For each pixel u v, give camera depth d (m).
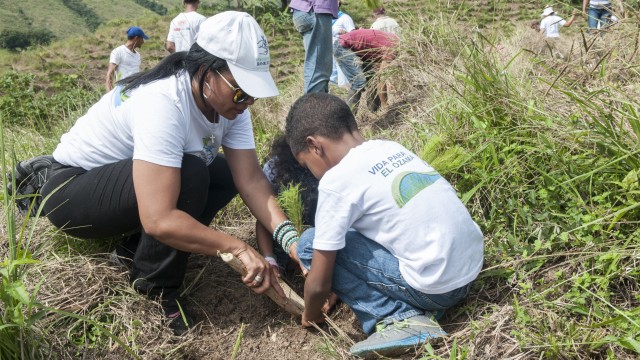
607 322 2.03
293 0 4.60
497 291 2.44
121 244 2.83
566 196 2.66
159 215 2.33
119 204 2.50
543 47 4.70
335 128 2.30
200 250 2.40
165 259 2.52
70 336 2.43
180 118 2.41
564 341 2.11
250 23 2.34
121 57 7.40
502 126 3.05
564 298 2.29
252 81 2.32
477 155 3.01
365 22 14.56
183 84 2.44
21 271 2.29
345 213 2.21
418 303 2.31
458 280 2.23
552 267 2.45
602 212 2.48
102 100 2.66
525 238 2.65
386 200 2.21
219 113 2.46
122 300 2.59
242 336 2.62
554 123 2.90
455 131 3.17
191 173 2.46
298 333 2.61
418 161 2.35
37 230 2.99
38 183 2.77
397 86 4.52
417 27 4.39
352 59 4.79
